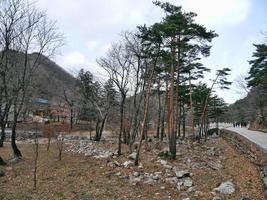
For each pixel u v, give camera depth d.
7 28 22.45
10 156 25.91
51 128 36.38
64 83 58.50
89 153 28.16
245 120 78.69
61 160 23.97
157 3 25.72
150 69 28.64
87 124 60.25
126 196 15.66
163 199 15.36
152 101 46.72
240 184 17.33
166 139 41.22
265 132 44.81
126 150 30.33
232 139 41.62
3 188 17.14
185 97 41.03
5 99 26.00
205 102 51.03
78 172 19.89
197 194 15.90
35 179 17.20
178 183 17.67
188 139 48.56
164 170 20.39
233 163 25.05
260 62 33.72
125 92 32.84
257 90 51.94
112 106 43.03
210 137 59.41
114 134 50.88
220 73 44.25
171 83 27.38
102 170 20.36
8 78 23.33
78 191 16.33
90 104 51.78
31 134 43.31
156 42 23.38
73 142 38.25
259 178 18.50
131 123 36.75
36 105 45.41
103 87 45.09
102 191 16.30
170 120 27.09
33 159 24.41
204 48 27.58
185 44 25.81
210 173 20.25
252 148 26.05
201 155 29.39
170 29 23.25
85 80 52.03
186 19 25.45
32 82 30.11
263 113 58.72
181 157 26.50
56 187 17.05
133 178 18.44
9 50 23.23
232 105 91.00
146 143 30.55
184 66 30.12
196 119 68.38
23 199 15.46
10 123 48.28
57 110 49.44
